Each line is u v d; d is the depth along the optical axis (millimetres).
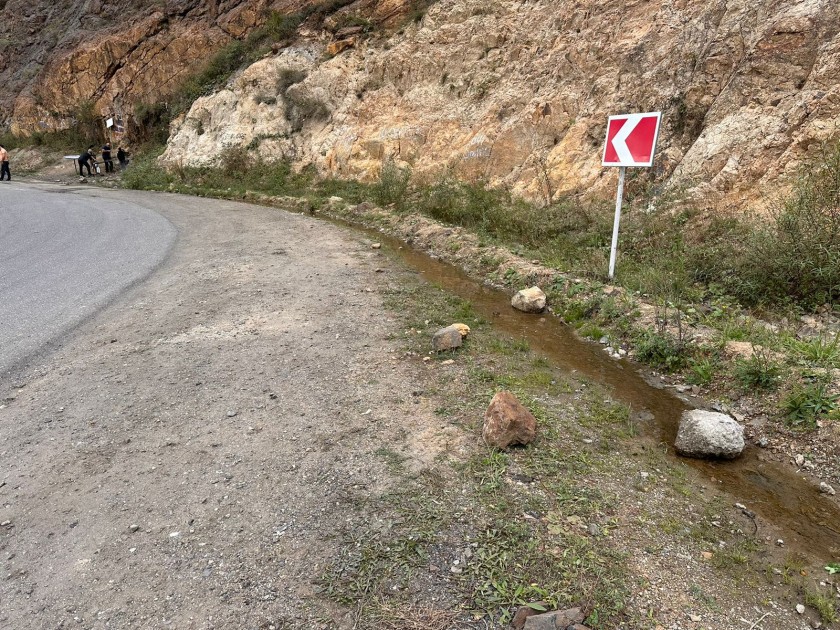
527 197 11133
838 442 3443
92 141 28875
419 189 13742
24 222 12805
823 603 2369
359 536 2693
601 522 2828
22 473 3264
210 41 26500
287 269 7996
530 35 13969
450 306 6352
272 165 19781
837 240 5523
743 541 2779
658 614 2285
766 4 8742
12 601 2363
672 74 9766
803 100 7473
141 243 10125
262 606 2303
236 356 4875
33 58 33875
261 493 3021
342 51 20156
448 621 2227
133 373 4574
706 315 5586
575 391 4363
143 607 2314
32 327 5664
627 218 8414
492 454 3350
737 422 3828
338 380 4379
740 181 7672
